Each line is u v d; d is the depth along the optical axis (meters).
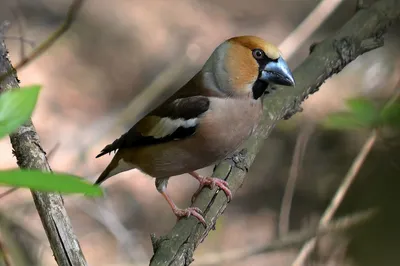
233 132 7.38
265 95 8.34
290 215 14.76
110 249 14.16
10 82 5.18
